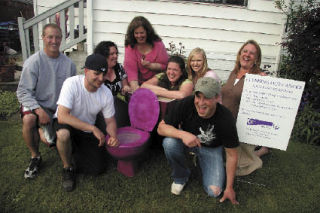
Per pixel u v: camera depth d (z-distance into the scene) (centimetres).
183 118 213
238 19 507
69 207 207
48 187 229
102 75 212
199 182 247
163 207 212
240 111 232
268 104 223
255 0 496
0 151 285
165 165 272
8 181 235
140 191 229
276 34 515
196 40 519
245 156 251
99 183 238
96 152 242
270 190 241
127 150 225
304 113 365
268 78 218
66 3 477
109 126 240
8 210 201
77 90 223
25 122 231
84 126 222
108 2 491
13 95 460
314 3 470
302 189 245
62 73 263
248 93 226
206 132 208
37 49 496
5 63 500
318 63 381
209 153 226
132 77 313
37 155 254
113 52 275
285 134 225
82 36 500
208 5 498
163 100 263
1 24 1123
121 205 211
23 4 1353
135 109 268
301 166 287
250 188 243
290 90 214
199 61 271
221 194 230
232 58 528
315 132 346
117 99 289
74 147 240
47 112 260
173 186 227
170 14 503
